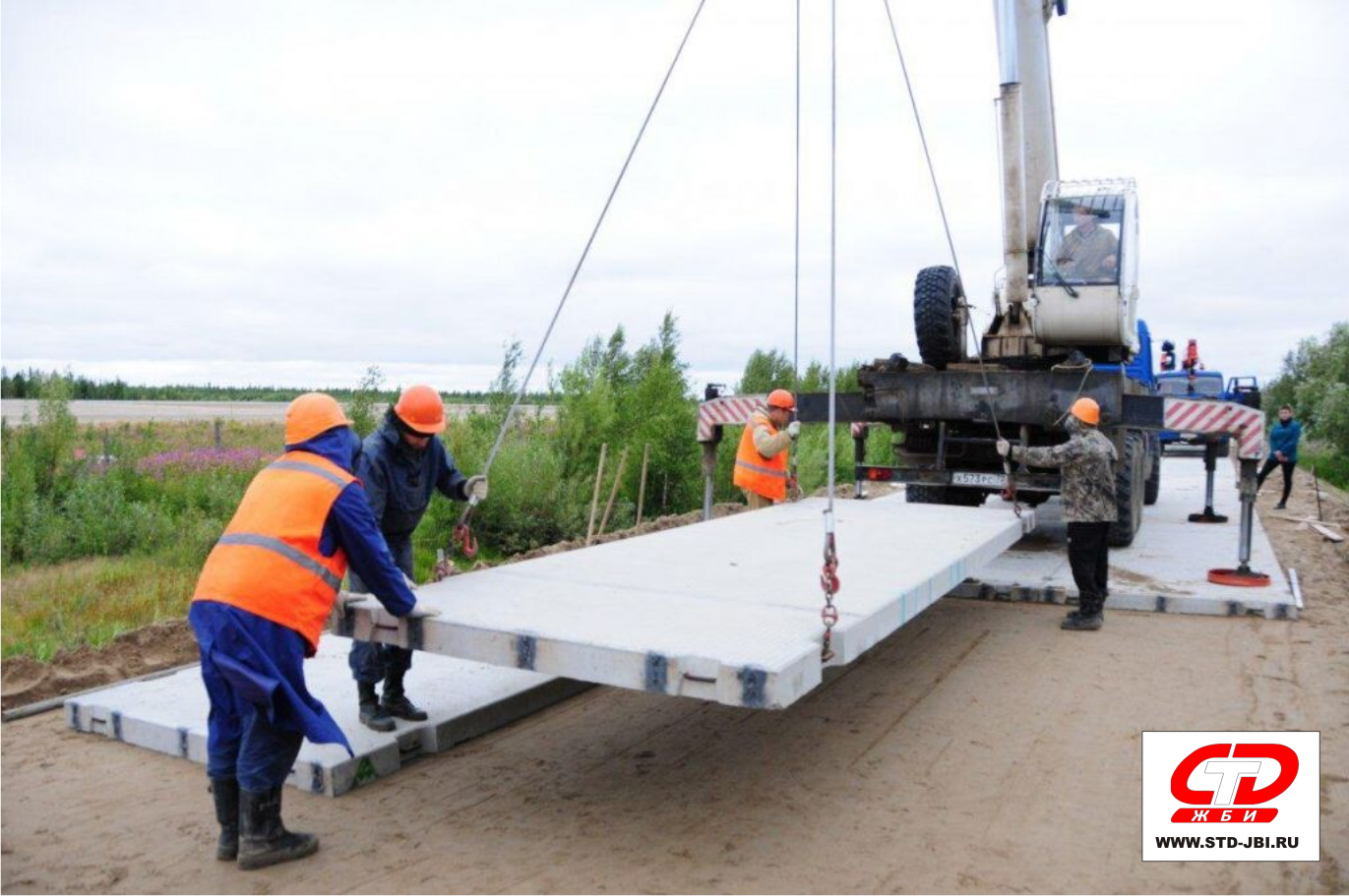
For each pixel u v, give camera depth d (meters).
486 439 13.28
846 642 4.38
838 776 5.10
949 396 9.59
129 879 4.00
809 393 10.34
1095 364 10.75
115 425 29.91
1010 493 8.41
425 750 5.39
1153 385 15.54
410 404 4.92
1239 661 7.13
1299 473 27.91
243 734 4.05
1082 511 7.92
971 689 6.54
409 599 4.43
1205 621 8.38
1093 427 8.09
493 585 5.39
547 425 15.60
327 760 4.86
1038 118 10.80
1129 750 5.43
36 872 4.06
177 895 3.88
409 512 5.13
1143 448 12.10
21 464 12.67
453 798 4.82
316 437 4.30
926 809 4.68
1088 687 6.56
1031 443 10.10
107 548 11.56
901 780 5.04
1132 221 10.15
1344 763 5.25
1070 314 10.04
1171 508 15.10
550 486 13.09
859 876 4.02
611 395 15.13
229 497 13.46
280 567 3.95
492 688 6.04
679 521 13.68
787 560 6.18
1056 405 9.13
